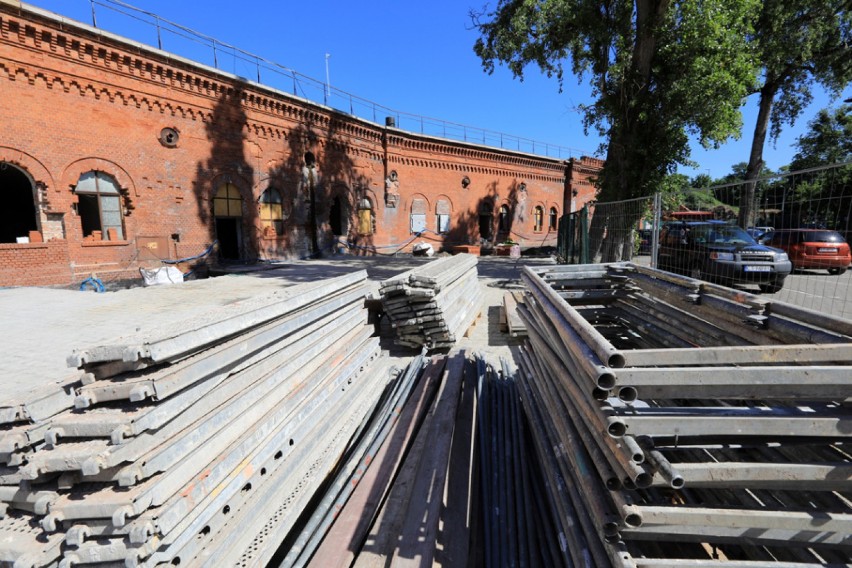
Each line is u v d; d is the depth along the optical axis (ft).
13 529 6.56
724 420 6.44
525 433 12.87
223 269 55.62
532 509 9.84
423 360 19.43
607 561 7.06
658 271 14.76
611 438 6.70
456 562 7.97
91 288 44.24
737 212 27.99
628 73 42.98
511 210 109.29
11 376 18.17
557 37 48.42
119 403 6.59
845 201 14.40
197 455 7.15
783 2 52.08
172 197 53.42
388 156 86.28
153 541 6.10
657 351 6.67
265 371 9.64
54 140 43.21
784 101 82.33
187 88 54.29
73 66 44.24
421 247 84.07
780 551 7.43
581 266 17.58
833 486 6.61
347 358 14.25
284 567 7.77
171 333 7.06
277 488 8.84
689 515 6.53
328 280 14.28
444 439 11.19
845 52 64.18
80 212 49.70
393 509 9.00
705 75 39.68
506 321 28.17
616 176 45.39
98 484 6.33
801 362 7.04
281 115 66.74
